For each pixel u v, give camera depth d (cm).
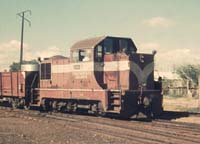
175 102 3522
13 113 2491
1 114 2412
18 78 2945
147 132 1584
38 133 1589
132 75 2116
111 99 2116
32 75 2869
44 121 2012
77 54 2334
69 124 1886
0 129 1698
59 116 2295
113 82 2191
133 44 2328
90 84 2228
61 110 2580
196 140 1381
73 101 2430
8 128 1738
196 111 2697
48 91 2611
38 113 2494
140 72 2153
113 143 1350
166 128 1700
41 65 2722
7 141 1388
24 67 2875
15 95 2991
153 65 2222
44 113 2497
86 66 2256
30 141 1397
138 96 2116
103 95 2117
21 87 2888
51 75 2605
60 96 2481
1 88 3244
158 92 2192
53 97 2550
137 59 2145
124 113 2062
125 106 2067
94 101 2234
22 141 1394
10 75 3083
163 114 2309
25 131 1647
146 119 2134
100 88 2150
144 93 2131
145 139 1413
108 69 2222
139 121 2017
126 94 2070
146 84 2177
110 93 2112
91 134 1562
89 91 2228
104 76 2244
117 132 1598
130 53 2125
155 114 2208
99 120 2023
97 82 2192
